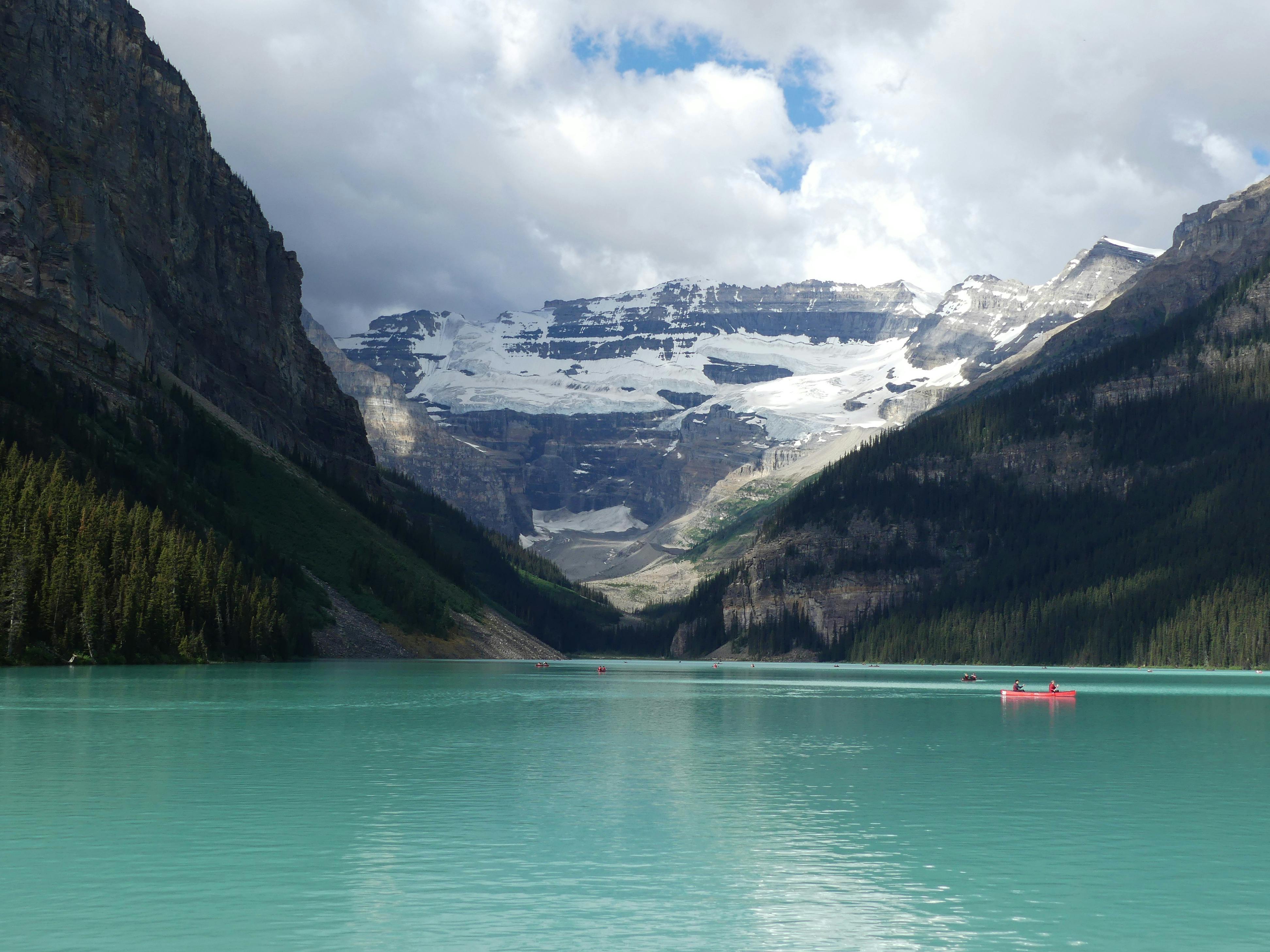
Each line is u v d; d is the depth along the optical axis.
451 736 92.62
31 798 60.16
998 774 74.12
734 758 81.56
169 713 101.75
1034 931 38.88
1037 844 52.09
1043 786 69.12
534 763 77.44
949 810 60.59
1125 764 80.25
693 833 53.94
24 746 78.75
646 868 47.16
